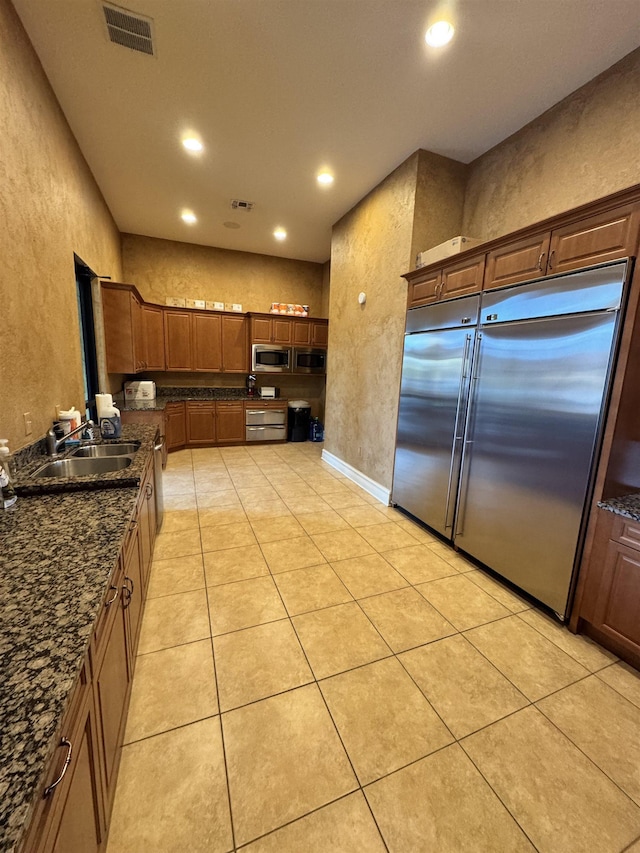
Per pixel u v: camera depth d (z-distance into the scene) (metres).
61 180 2.40
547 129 2.46
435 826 1.08
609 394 1.70
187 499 3.55
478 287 2.39
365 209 3.77
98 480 1.59
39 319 1.96
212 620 1.90
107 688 1.00
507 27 1.85
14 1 1.72
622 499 1.77
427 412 2.90
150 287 5.41
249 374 6.00
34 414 1.88
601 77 2.12
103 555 1.05
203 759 1.24
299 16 1.83
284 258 6.20
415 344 3.01
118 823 1.05
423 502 2.99
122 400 4.70
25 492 1.51
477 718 1.42
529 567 2.09
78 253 2.81
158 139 2.86
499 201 2.83
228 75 2.22
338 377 4.54
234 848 1.01
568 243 1.85
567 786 1.20
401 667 1.64
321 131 2.74
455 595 2.17
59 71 2.16
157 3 1.77
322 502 3.54
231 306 5.80
